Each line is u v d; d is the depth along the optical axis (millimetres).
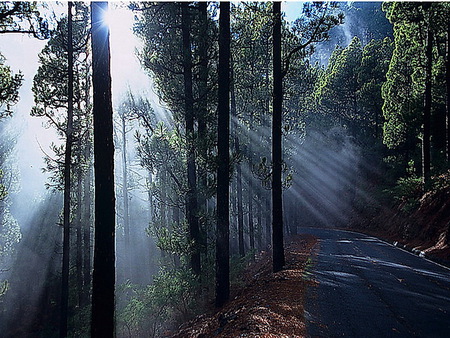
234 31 18719
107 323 6629
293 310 7805
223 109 12203
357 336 6414
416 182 27484
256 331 6391
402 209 27859
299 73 27859
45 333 25750
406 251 19781
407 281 11336
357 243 24641
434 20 22547
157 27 15000
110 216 6836
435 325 7086
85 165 18609
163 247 14031
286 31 18875
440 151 31609
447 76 24516
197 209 14195
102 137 6938
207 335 8375
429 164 26062
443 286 10648
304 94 32938
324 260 16000
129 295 15516
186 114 14945
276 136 14289
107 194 6855
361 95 49188
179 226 15039
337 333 6547
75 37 17312
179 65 15188
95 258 6750
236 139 22609
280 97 14312
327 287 10328
